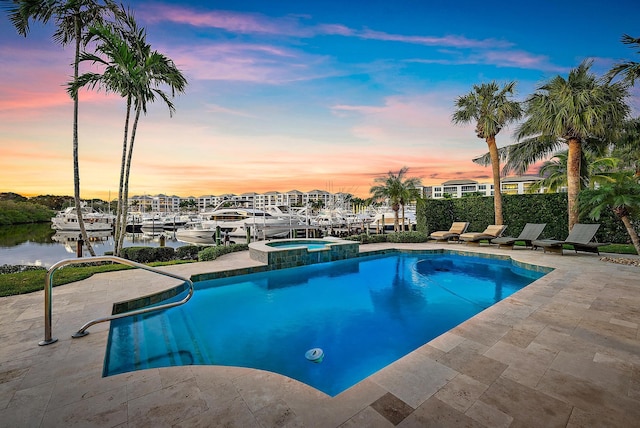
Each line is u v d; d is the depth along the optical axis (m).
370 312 5.49
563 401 2.08
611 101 8.98
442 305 5.86
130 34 9.98
